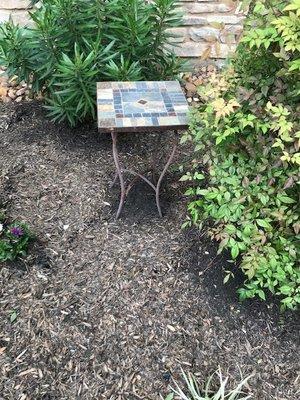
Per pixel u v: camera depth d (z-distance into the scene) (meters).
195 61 2.36
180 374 1.26
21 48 1.86
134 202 1.69
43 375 1.25
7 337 1.33
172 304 1.40
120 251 1.54
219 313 1.39
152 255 1.52
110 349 1.31
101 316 1.38
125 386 1.24
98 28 1.83
